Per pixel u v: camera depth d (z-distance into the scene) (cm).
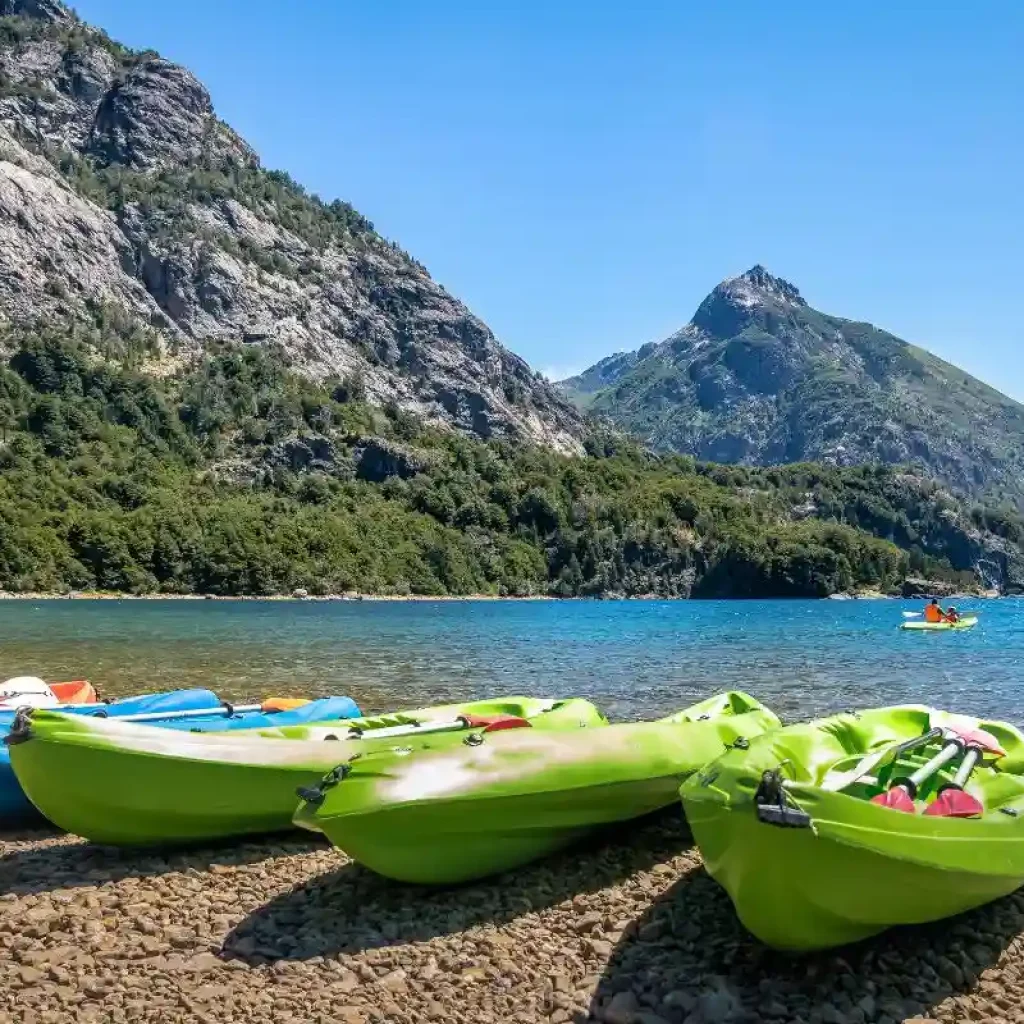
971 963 620
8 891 748
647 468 18812
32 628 4272
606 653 3297
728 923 670
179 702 1141
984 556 18838
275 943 645
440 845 715
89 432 12838
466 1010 561
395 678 2331
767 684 2345
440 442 15962
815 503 18262
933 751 866
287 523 11081
